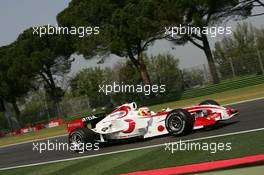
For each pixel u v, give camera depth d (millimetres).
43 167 10922
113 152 10867
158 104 31875
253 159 7066
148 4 31500
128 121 11625
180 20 31078
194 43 32438
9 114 46688
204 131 10914
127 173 8203
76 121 12359
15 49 43344
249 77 26625
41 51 42125
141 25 31594
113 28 33594
